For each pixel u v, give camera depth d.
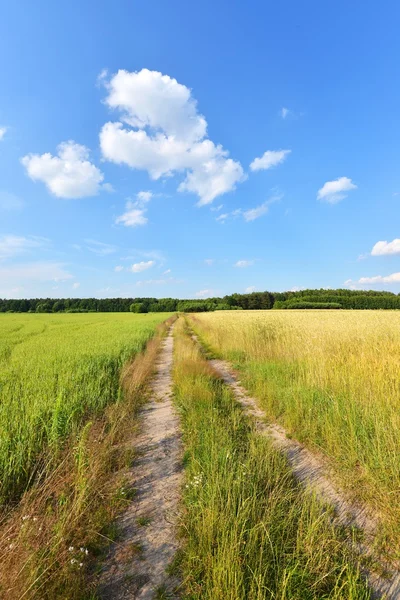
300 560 2.76
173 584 2.67
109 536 3.23
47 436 4.88
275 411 6.68
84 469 3.89
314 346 10.59
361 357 8.17
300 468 4.55
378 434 4.46
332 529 3.08
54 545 2.74
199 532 3.01
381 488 3.67
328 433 5.20
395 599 2.49
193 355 13.23
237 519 3.07
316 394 6.79
